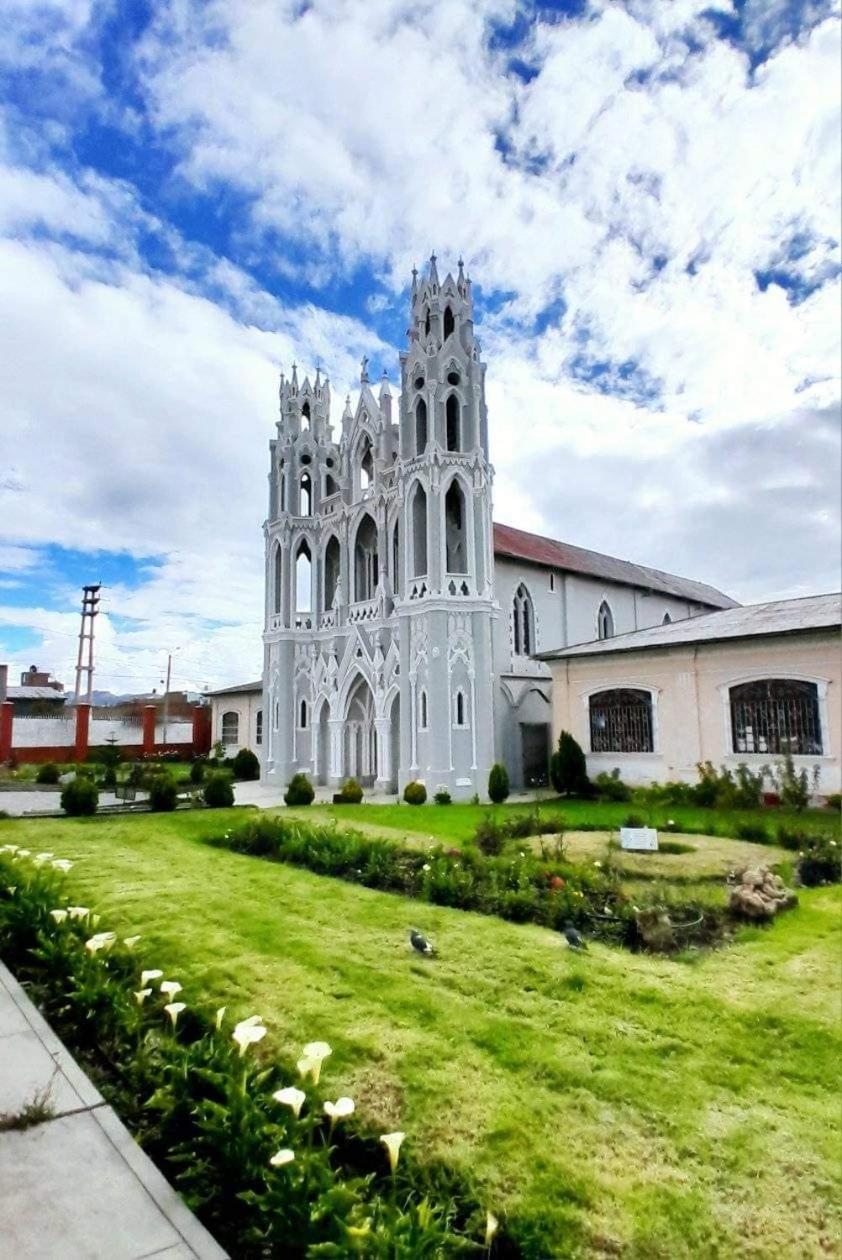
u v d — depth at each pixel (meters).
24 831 17.23
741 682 25.72
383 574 36.53
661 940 8.90
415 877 12.20
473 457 33.75
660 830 17.50
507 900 10.32
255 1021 5.16
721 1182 4.53
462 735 31.45
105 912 9.88
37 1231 3.81
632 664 29.17
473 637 32.50
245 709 52.72
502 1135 4.88
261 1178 4.10
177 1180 4.32
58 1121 4.86
